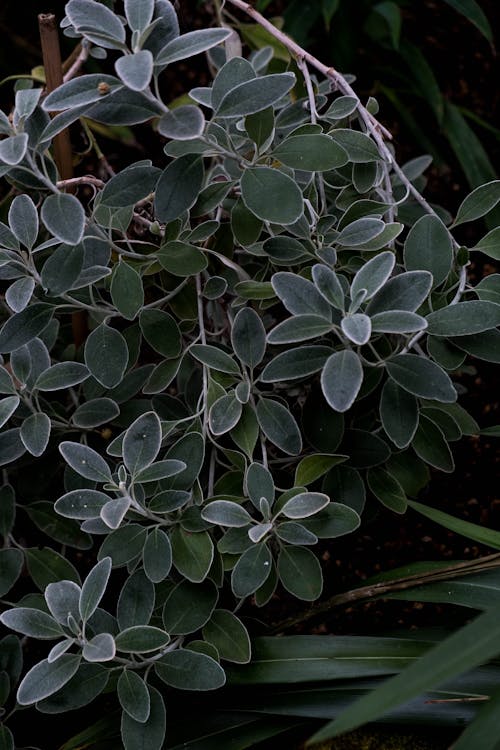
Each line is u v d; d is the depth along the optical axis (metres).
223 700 1.43
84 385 1.51
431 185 2.02
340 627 1.63
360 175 1.49
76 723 1.50
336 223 1.54
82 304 1.46
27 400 1.44
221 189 1.44
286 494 1.41
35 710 1.50
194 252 1.44
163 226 1.50
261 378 1.39
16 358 1.44
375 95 2.10
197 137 1.34
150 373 1.50
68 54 2.10
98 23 1.35
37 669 1.34
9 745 1.42
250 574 1.39
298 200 1.37
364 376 1.45
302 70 1.51
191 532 1.41
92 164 1.92
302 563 1.41
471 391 1.77
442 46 2.15
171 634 1.41
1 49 2.10
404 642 1.41
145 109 1.36
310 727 1.45
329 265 1.45
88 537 1.49
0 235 1.42
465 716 1.39
